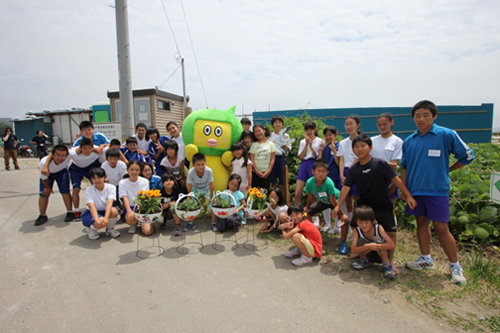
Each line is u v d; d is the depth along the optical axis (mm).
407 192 3379
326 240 4504
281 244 4344
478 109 12047
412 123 11711
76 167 5383
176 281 3246
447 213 3225
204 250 4105
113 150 5211
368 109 11719
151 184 5238
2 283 3182
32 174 10578
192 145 5328
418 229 3535
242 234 4746
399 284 3189
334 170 4996
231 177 4953
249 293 3014
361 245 3471
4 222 5211
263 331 2443
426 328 2492
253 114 11922
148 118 13828
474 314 2666
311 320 2590
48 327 2480
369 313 2693
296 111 11586
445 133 3250
